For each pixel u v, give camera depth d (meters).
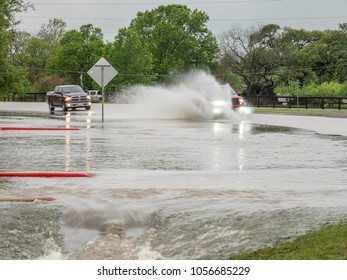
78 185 25.84
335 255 14.54
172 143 45.34
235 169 31.00
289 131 57.19
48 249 17.81
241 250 16.42
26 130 58.88
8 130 58.72
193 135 52.66
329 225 17.64
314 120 76.50
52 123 69.62
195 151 39.72
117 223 19.61
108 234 18.80
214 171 30.23
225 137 50.56
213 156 36.84
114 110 110.44
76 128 60.56
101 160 34.84
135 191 24.12
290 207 20.38
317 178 27.78
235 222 19.03
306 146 42.94
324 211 19.59
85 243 18.39
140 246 17.84
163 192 23.88
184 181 26.92
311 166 32.12
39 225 19.38
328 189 24.48
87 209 20.80
